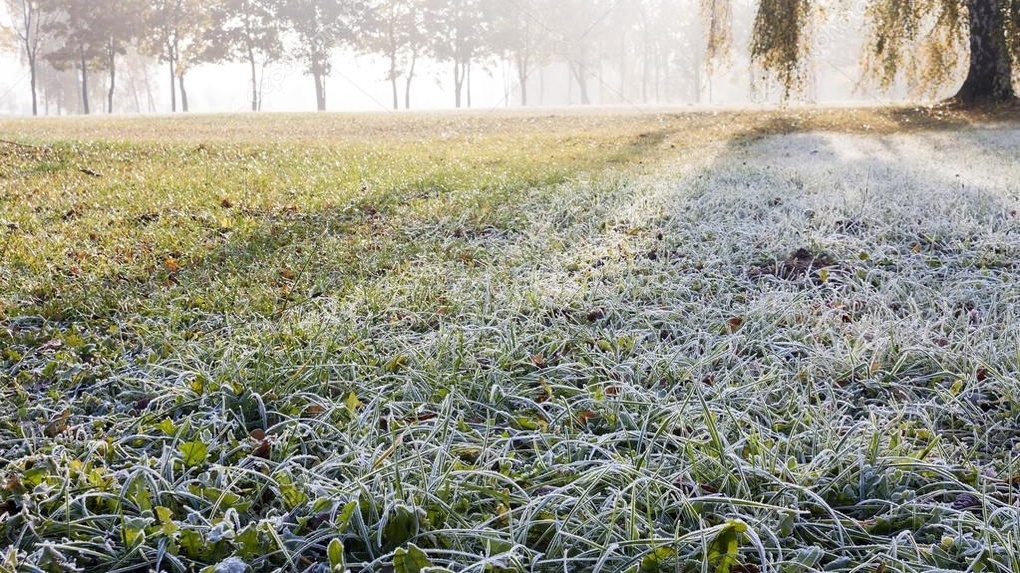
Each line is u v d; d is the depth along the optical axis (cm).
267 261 612
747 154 1438
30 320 483
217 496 266
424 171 1172
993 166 1130
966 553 239
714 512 263
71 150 1414
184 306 507
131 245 670
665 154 1485
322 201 889
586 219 761
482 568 225
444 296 510
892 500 273
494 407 348
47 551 234
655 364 387
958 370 390
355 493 263
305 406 345
